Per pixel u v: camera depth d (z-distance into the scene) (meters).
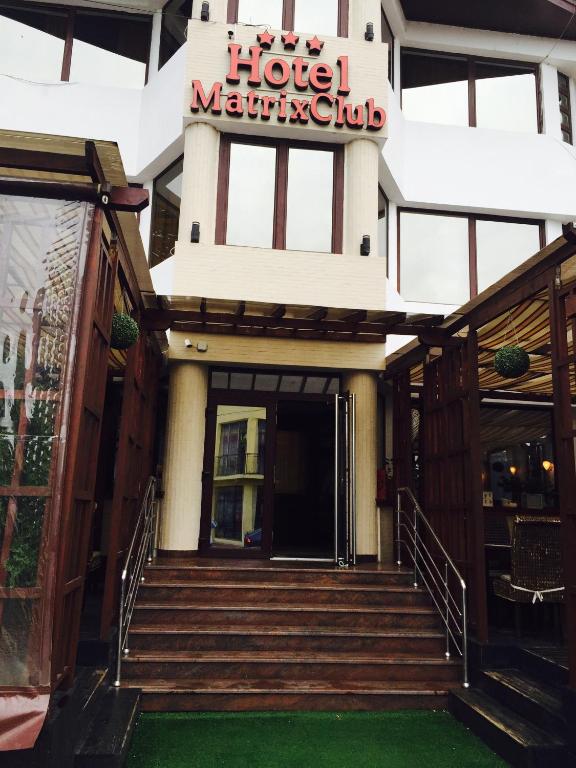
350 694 5.63
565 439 4.86
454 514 7.04
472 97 11.37
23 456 3.78
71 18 10.72
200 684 5.63
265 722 5.26
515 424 10.94
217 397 9.54
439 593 6.95
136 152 10.33
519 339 7.26
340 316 7.60
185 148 9.39
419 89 11.28
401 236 10.72
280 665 5.93
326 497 12.70
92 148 3.89
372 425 9.46
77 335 4.00
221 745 4.75
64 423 3.84
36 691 3.51
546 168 11.09
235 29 9.56
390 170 10.08
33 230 4.08
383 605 7.14
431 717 5.51
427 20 11.30
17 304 3.98
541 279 5.30
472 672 5.98
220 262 9.06
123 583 5.64
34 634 3.58
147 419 7.80
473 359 6.71
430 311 10.44
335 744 4.84
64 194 4.12
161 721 5.22
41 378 3.89
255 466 9.48
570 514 4.71
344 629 6.58
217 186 9.48
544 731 4.68
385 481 9.34
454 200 10.73
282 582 7.43
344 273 9.25
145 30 10.97
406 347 8.41
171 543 8.86
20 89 10.17
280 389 9.73
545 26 11.37
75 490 4.12
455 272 10.74
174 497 8.95
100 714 4.82
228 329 9.20
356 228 9.45
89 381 4.33
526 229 11.10
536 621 6.93
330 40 9.74
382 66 9.84
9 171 4.21
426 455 7.91
